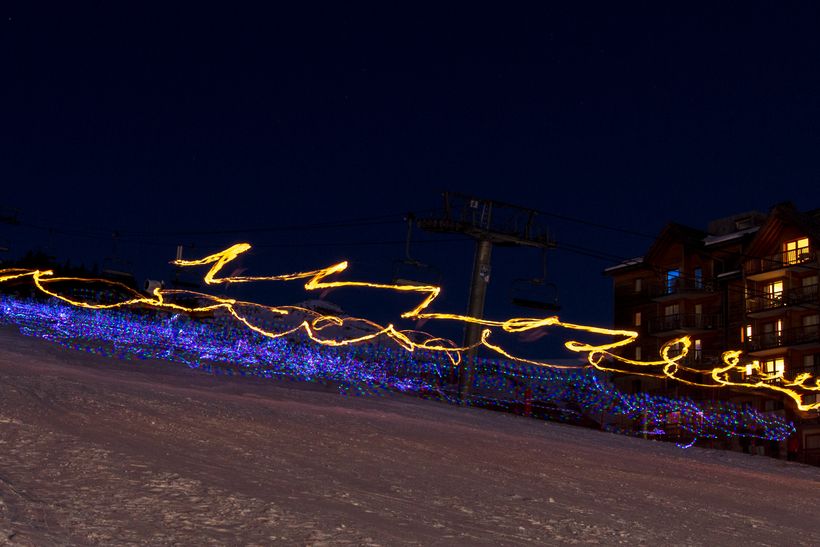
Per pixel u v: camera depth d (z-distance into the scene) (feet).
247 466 37.19
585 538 29.71
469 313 144.56
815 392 169.17
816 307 168.96
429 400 141.08
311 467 39.99
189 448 40.73
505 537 27.73
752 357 181.47
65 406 50.67
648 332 205.26
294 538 22.98
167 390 80.89
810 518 47.01
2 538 18.39
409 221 141.18
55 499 24.26
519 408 171.83
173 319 173.58
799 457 167.32
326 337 176.76
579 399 193.36
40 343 126.00
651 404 195.11
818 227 178.70
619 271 217.36
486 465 53.36
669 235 204.44
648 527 34.50
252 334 172.55
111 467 30.76
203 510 25.31
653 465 76.38
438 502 34.09
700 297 197.57
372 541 23.72
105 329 152.05
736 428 179.83
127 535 21.09
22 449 32.37
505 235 143.23
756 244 182.70
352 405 105.60
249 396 99.60
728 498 53.26
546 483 47.37
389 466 45.09
